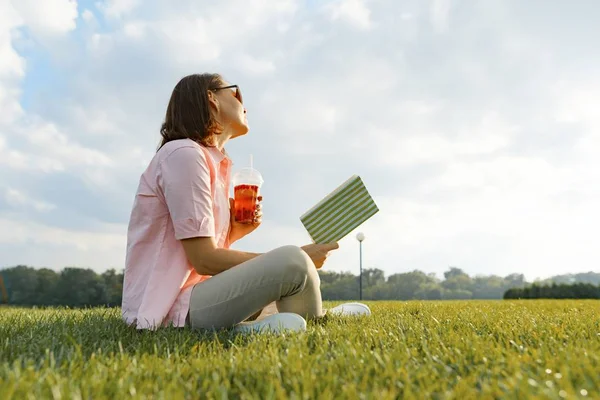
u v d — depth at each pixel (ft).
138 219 7.60
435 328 7.57
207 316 7.21
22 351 5.52
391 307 14.49
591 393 3.59
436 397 3.71
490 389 3.79
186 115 8.09
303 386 3.81
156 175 7.41
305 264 7.25
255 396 3.65
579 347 5.44
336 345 5.82
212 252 7.19
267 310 9.48
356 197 8.33
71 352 5.24
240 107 8.61
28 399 3.45
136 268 7.58
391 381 4.10
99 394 3.66
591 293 64.44
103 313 10.51
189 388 3.92
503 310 12.87
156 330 6.81
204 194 7.23
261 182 8.73
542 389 3.61
